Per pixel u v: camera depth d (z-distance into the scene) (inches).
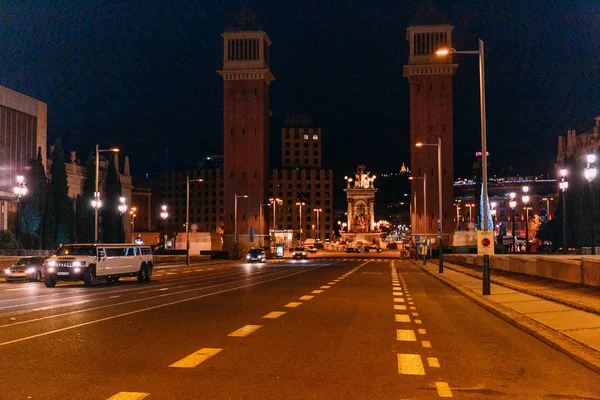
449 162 4072.3
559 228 3572.8
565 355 416.8
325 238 7244.1
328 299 829.2
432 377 343.9
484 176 958.4
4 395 294.8
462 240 3954.2
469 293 896.3
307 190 7268.7
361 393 305.1
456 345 456.1
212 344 446.3
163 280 1360.7
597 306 618.8
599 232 3262.8
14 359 386.0
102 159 4549.7
